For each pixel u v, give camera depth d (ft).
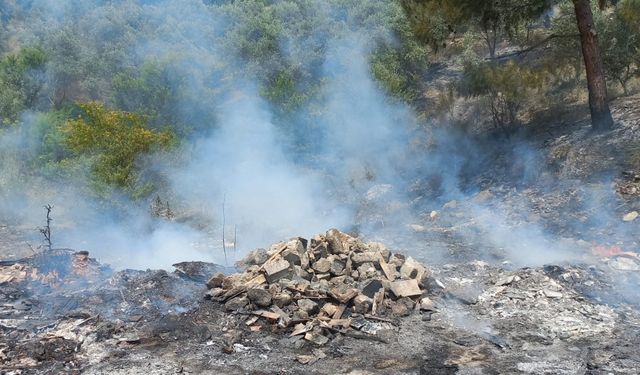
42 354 18.98
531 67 46.47
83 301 22.70
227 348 19.35
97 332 20.38
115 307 22.30
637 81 46.57
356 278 23.48
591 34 38.88
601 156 36.06
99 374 17.92
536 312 21.83
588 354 18.71
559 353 18.90
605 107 38.88
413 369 18.22
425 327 21.04
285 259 23.65
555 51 48.60
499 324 21.15
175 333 20.49
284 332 20.58
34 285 24.64
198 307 22.16
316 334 20.15
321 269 23.66
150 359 18.83
